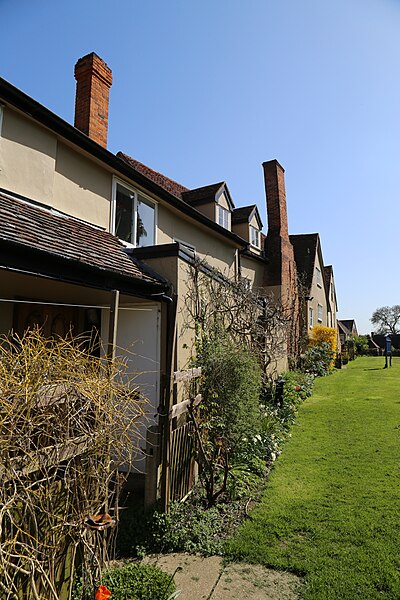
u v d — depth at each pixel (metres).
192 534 4.44
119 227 8.66
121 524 4.62
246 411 6.20
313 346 21.58
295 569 3.75
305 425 9.44
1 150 6.06
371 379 17.78
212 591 3.49
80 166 7.69
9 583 2.37
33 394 2.54
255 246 18.14
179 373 5.30
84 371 3.25
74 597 3.08
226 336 8.24
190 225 11.70
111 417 3.12
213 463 5.50
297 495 5.41
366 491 5.44
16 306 7.28
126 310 7.33
